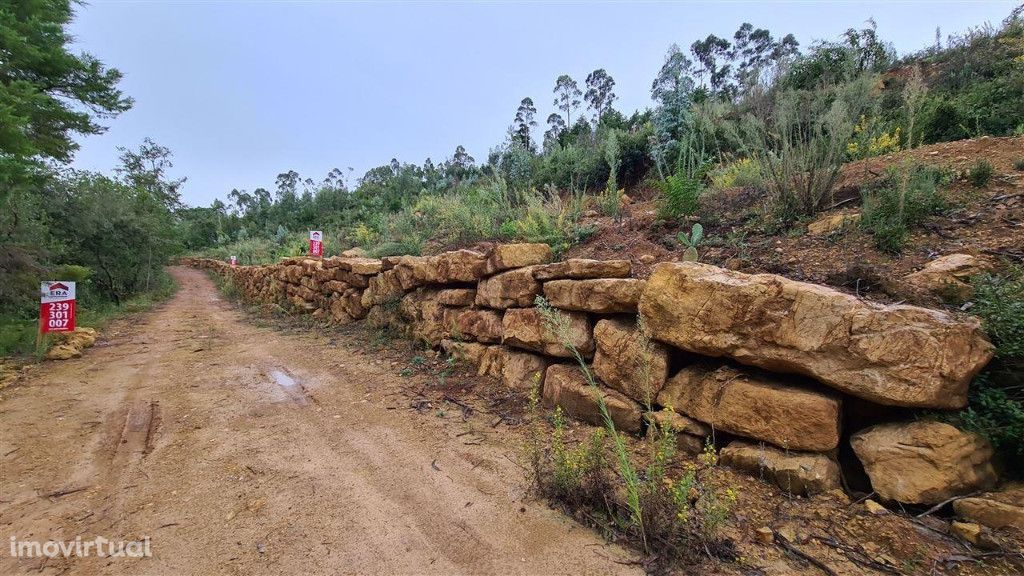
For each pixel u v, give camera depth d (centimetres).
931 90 844
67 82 965
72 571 199
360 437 352
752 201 532
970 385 238
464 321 543
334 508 252
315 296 1073
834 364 241
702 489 253
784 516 229
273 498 262
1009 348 228
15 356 629
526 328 431
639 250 491
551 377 395
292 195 4169
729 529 224
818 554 205
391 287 748
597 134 1420
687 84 1065
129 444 339
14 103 676
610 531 227
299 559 209
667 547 212
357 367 567
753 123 528
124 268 1537
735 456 272
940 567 190
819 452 246
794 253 387
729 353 279
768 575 195
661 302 309
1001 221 341
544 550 217
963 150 489
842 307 242
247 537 225
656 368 317
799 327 252
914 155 507
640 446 310
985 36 938
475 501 260
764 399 262
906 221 369
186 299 1711
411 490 272
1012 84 649
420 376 513
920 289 292
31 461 308
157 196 2242
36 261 715
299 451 327
